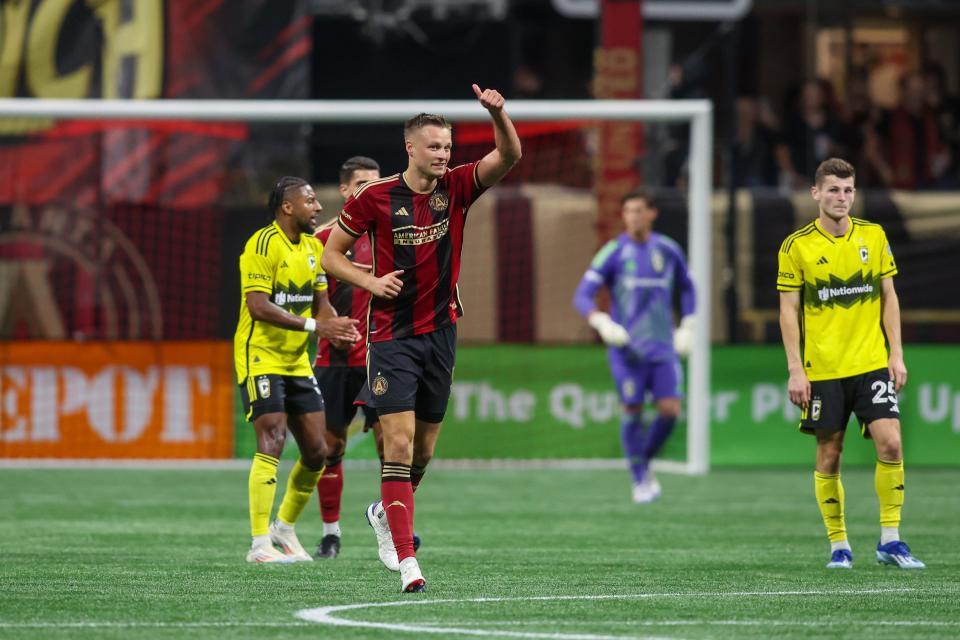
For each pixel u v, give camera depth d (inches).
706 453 2050.9
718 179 2527.1
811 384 1057.5
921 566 1056.8
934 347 2155.5
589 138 2361.0
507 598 882.1
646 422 2159.2
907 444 2148.1
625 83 2158.0
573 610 829.8
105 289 2155.5
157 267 2165.4
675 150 2488.9
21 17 2182.6
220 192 2194.9
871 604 861.8
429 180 894.4
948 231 2272.4
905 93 2628.0
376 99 2527.1
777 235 2268.7
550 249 2242.9
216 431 2098.9
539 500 1685.5
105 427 2089.1
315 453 1096.2
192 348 2101.4
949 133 2625.5
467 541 1262.3
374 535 1306.6
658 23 2615.7
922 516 1494.8
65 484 1843.0
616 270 1723.7
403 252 895.1
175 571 1022.4
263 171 2208.4
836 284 1043.3
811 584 960.9
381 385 899.4
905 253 2267.5
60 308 2154.3
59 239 2154.3
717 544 1243.2
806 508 1593.3
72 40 2190.0
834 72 2726.4
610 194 2140.7
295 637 730.8
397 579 976.9
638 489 1672.0
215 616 802.8
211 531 1327.5
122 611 824.3
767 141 2576.3
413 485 971.9
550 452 2149.4
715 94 2613.2
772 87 2731.3
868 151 2591.0
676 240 2257.6
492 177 898.1
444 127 884.6
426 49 2534.5
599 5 2214.6
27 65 2186.3
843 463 2158.0
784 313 1055.6
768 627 769.6
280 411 1077.1
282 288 1074.1
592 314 1713.8
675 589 932.0
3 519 1440.7
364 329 1161.4
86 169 2162.9
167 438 2096.5
